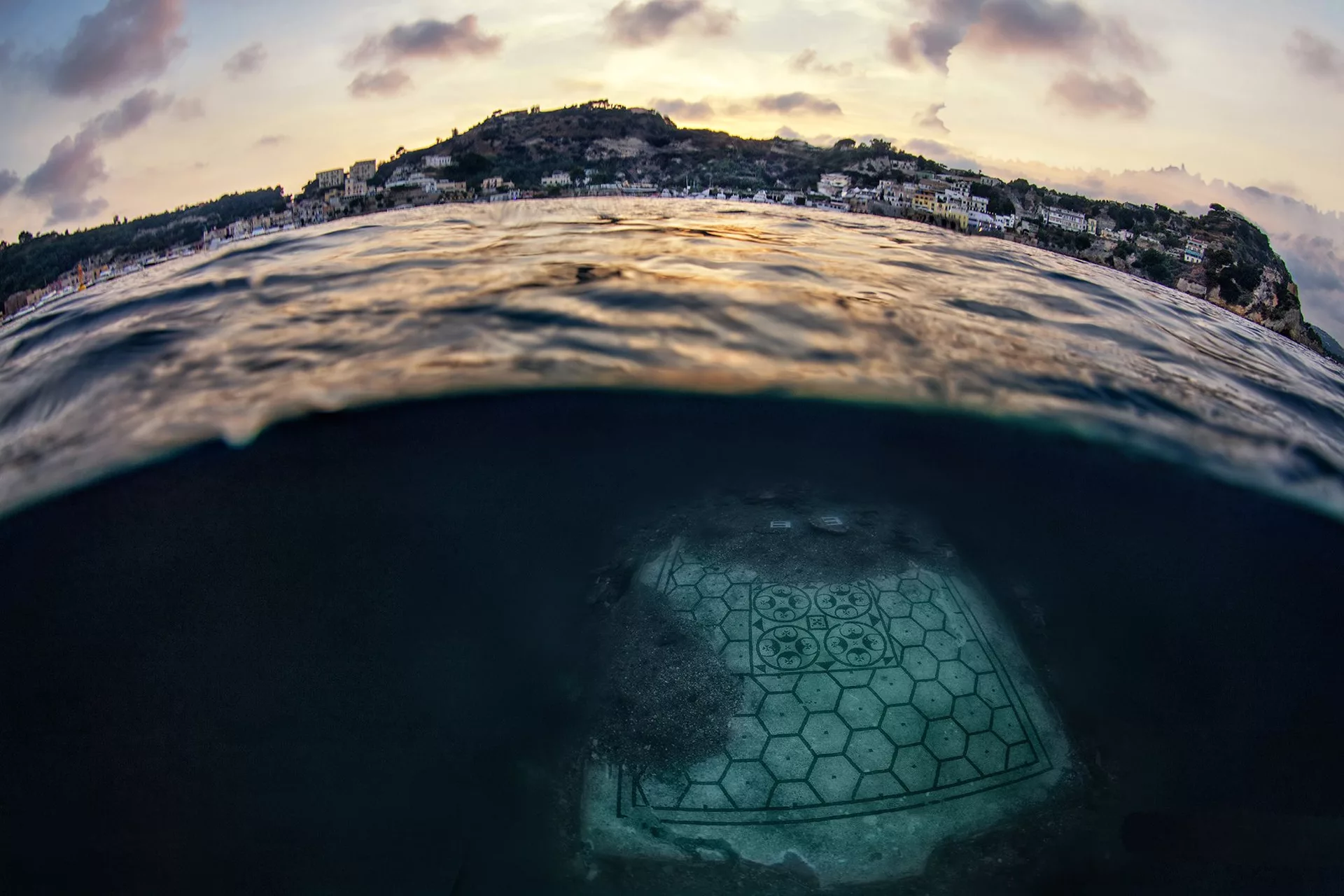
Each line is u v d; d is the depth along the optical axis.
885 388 8.44
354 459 6.55
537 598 5.15
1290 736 4.24
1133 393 8.65
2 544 5.46
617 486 6.38
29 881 3.25
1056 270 19.42
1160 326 12.91
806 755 4.23
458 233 19.91
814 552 5.76
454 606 5.00
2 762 3.82
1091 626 5.05
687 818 3.85
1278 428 8.03
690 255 15.85
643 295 11.52
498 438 7.00
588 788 3.96
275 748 3.94
